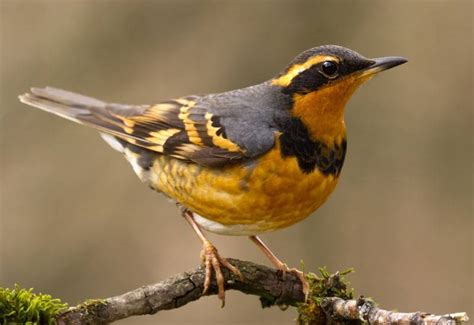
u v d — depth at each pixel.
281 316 16.36
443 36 16.84
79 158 16.69
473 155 16.52
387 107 16.67
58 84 17.05
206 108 9.73
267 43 17.25
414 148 16.56
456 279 16.08
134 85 17.12
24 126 16.72
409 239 16.34
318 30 17.19
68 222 16.45
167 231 16.58
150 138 9.95
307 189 9.22
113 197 16.61
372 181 16.53
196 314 16.34
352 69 9.11
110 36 17.33
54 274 16.27
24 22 17.28
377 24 17.05
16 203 16.42
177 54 17.31
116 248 16.45
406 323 7.38
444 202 16.44
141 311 8.14
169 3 17.47
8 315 7.33
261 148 9.09
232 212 9.32
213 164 9.21
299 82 9.18
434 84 16.70
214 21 17.44
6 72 16.95
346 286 8.59
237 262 8.90
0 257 16.19
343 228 16.44
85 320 7.71
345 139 9.47
